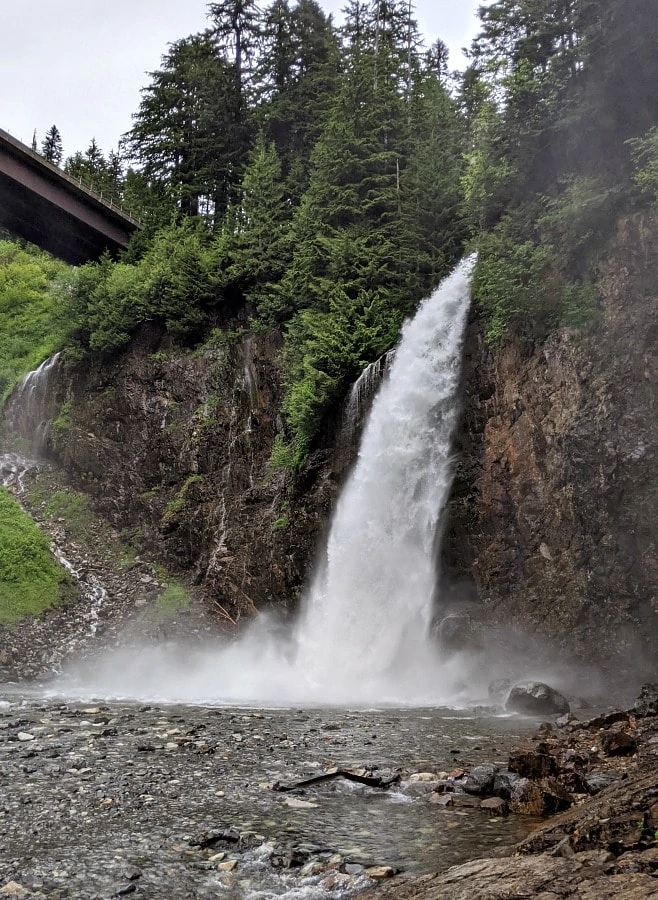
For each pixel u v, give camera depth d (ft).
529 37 82.53
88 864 20.71
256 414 108.06
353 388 92.58
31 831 23.66
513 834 22.45
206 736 40.29
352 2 154.71
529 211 79.25
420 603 76.84
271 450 104.99
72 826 24.16
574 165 78.38
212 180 149.69
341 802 26.78
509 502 73.20
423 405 83.66
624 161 73.31
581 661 62.28
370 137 109.29
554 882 15.66
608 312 67.97
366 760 33.83
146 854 21.50
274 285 108.99
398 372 87.61
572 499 66.39
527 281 75.10
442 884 17.04
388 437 85.87
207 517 105.70
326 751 36.01
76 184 147.64
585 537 64.95
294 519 93.56
